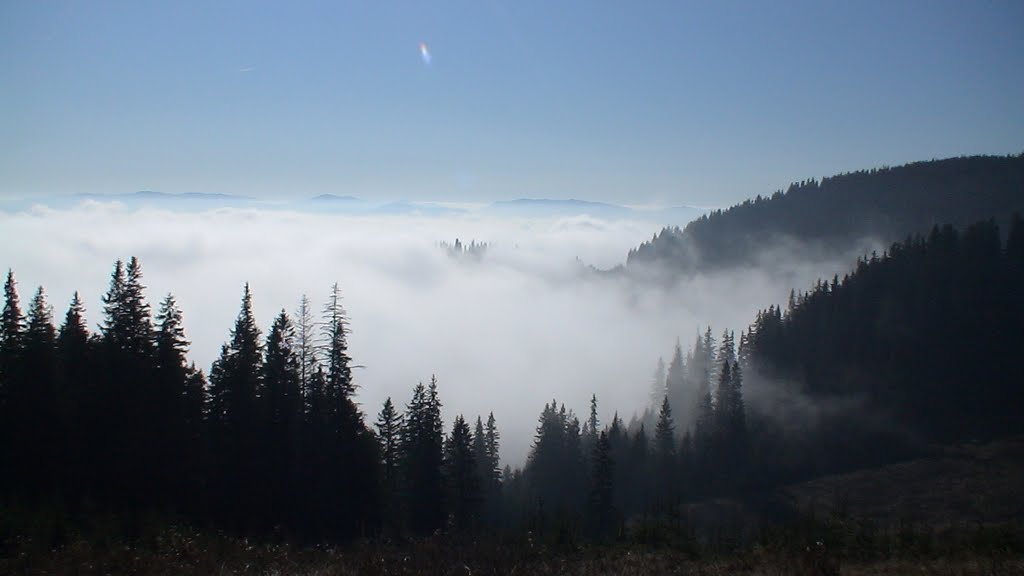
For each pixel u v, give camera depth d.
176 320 34.25
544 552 18.20
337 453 35.59
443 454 46.53
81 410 29.67
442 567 15.73
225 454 32.44
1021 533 17.73
